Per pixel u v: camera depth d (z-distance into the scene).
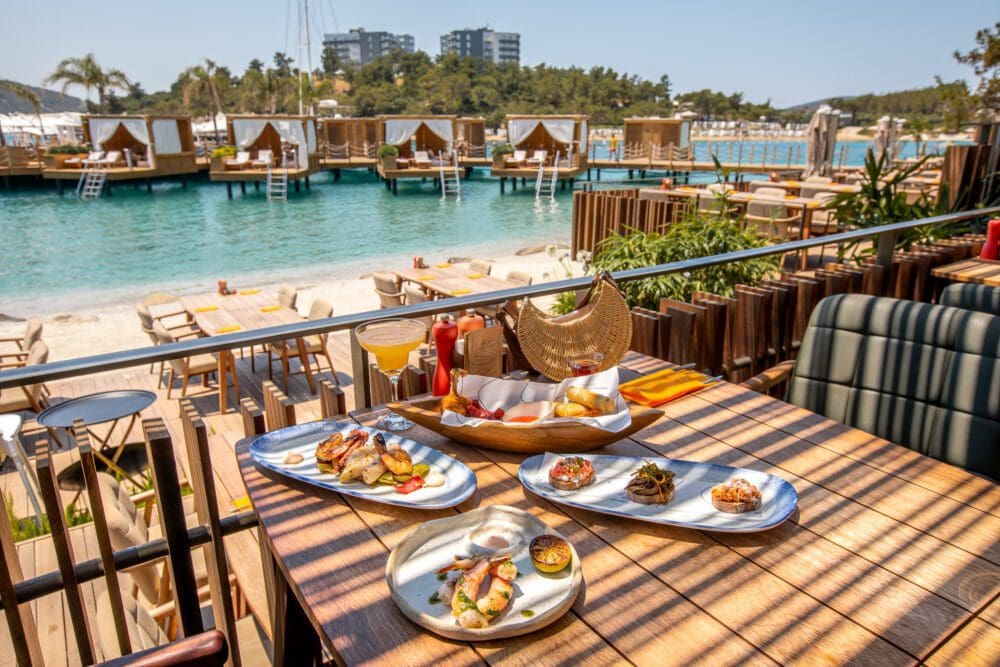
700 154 50.22
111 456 4.66
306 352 6.11
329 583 1.10
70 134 46.00
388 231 17.83
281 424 1.95
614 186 26.58
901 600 1.07
